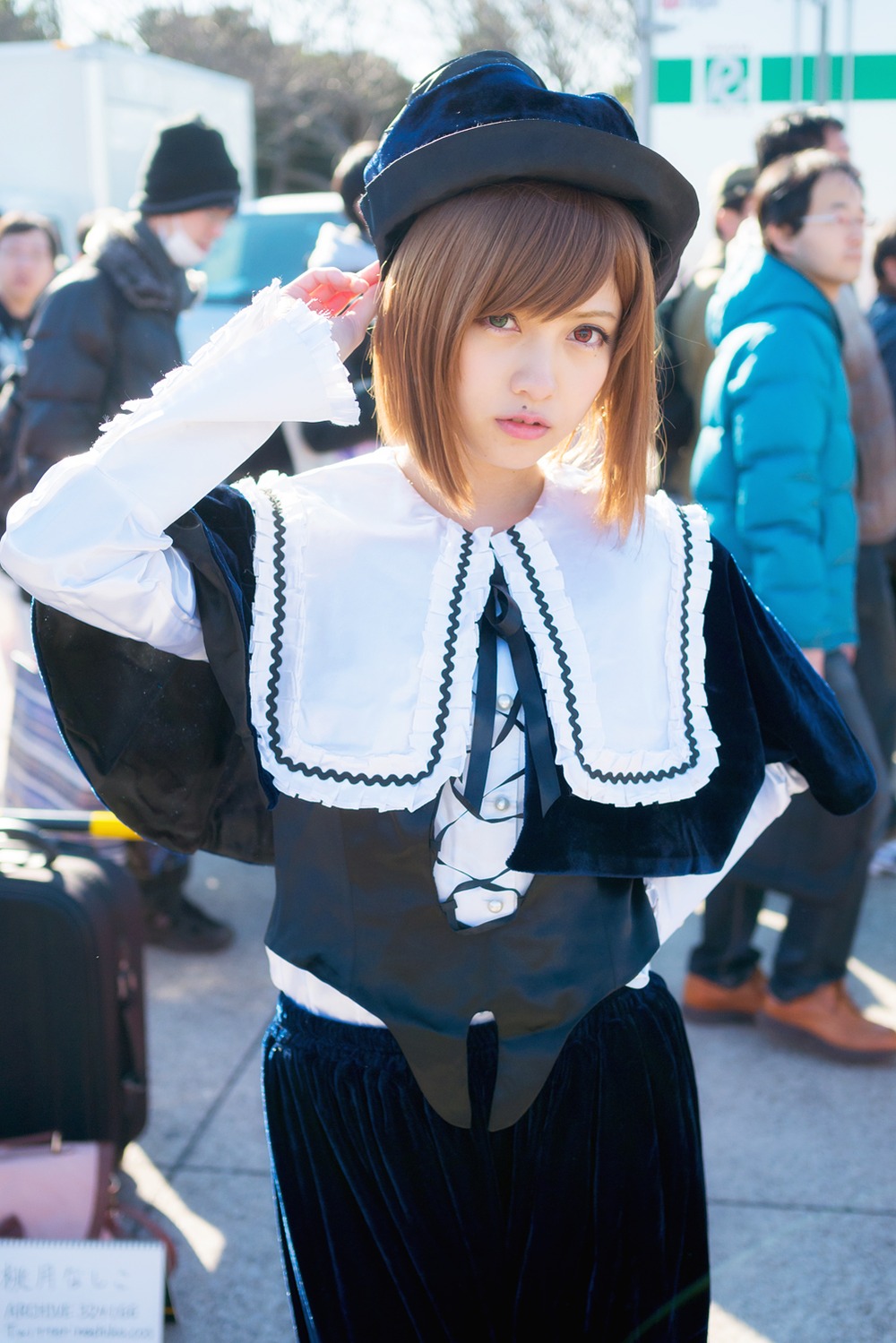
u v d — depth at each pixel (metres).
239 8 19.42
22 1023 1.86
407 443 1.07
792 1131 2.33
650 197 1.01
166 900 3.00
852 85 4.43
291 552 1.05
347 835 1.04
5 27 19.44
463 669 1.04
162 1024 2.70
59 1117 1.89
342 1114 1.09
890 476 2.77
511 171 0.97
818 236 2.31
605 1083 1.12
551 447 1.06
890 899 3.32
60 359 2.82
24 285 4.46
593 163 0.97
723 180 3.23
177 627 1.01
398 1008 1.05
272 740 1.02
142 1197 2.14
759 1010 2.67
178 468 0.97
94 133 7.41
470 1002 1.06
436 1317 1.11
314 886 1.06
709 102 4.42
